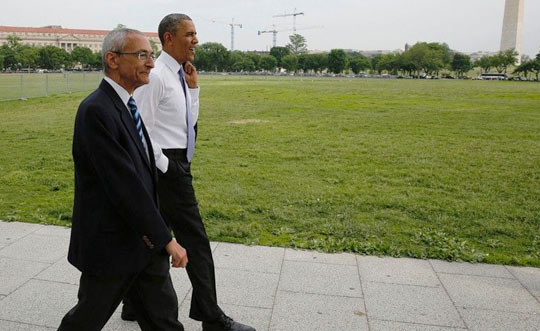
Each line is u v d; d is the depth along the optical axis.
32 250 4.39
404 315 3.39
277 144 11.20
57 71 95.38
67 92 26.05
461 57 111.06
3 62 93.56
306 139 11.98
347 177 7.89
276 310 3.43
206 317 2.97
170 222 2.96
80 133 2.14
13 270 3.95
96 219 2.19
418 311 3.46
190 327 3.20
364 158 9.59
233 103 22.84
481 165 9.02
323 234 5.11
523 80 79.25
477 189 7.24
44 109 18.03
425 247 4.72
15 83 36.81
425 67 107.00
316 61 118.88
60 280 3.78
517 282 3.98
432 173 8.24
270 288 3.77
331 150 10.45
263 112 18.75
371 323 3.28
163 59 2.94
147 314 2.54
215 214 5.65
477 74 131.88
